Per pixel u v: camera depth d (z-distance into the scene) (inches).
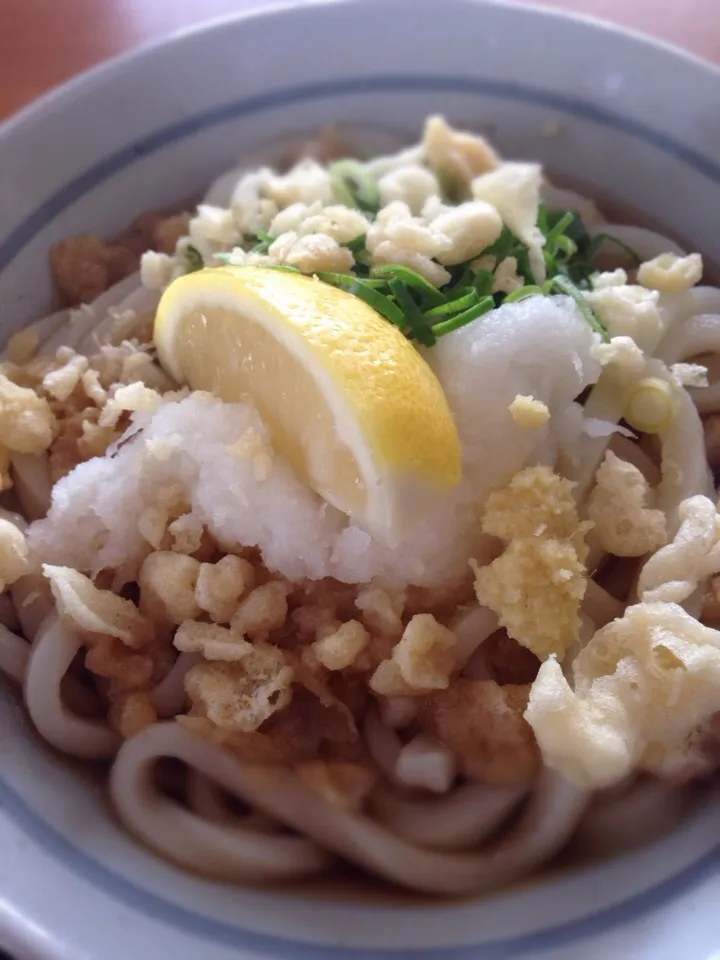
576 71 8.4
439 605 6.4
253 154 8.8
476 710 6.1
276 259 7.0
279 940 5.1
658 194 8.5
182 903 5.2
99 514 6.5
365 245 7.2
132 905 5.1
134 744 6.1
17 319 7.8
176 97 8.3
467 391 6.5
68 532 6.6
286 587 6.4
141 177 8.4
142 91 8.1
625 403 7.1
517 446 6.5
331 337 5.7
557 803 5.9
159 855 5.8
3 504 7.0
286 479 6.3
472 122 8.9
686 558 6.1
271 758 6.1
